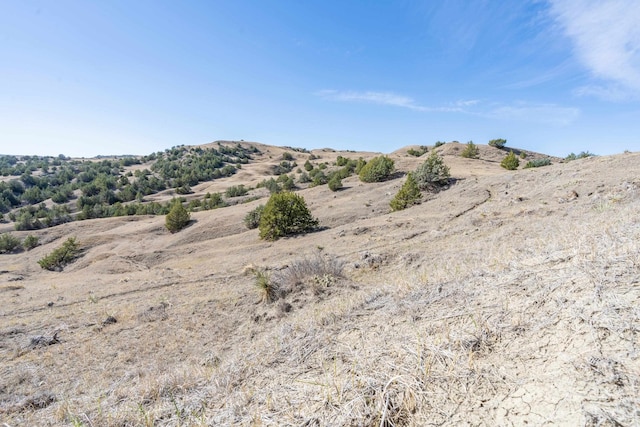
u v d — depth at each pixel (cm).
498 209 1852
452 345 253
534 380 192
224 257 2189
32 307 1292
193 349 711
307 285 905
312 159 12431
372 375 239
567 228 664
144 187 8531
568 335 218
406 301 385
